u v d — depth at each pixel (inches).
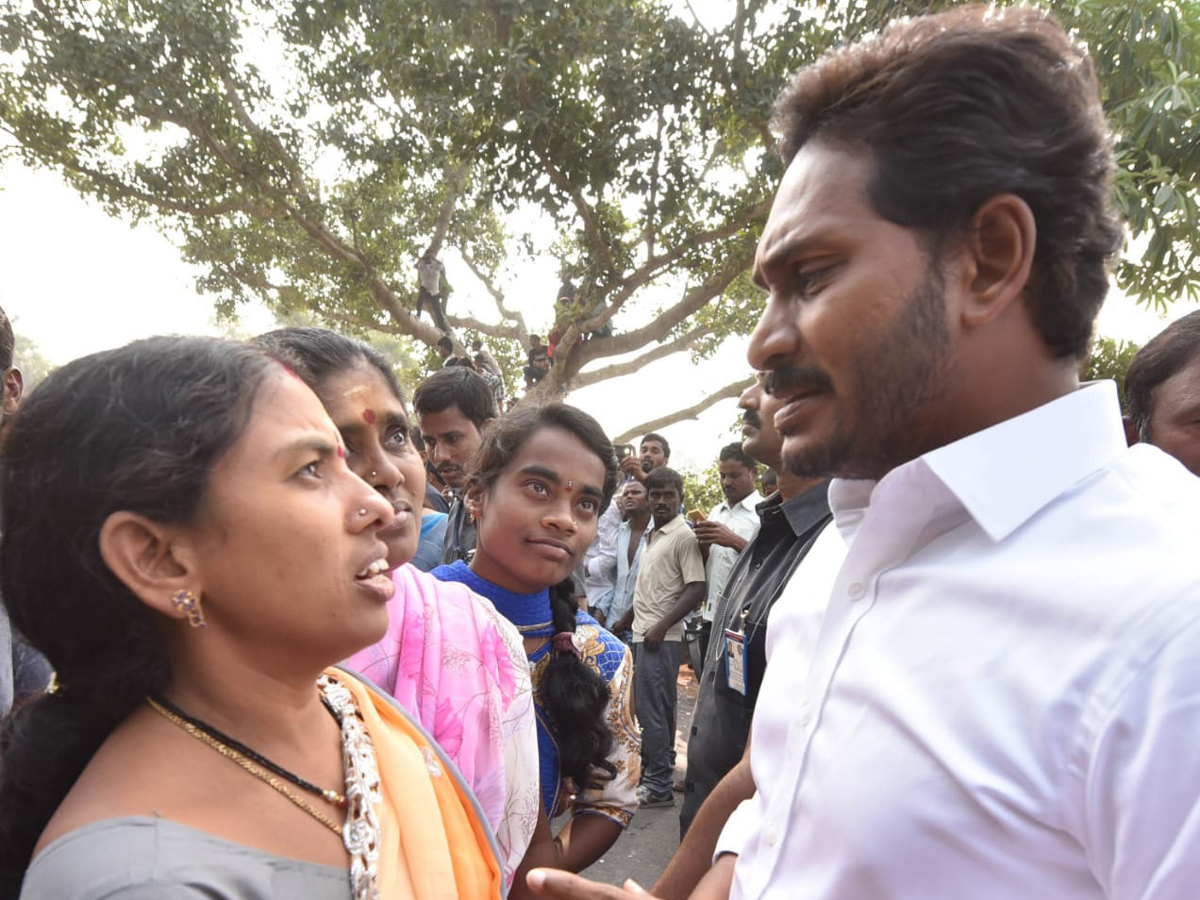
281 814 30.9
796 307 34.9
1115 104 243.6
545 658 69.5
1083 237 32.8
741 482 204.2
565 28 351.6
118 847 26.0
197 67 424.2
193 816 28.5
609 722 70.2
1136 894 26.6
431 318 546.0
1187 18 245.0
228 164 449.1
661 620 185.2
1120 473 32.8
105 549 28.4
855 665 34.6
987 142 31.1
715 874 43.5
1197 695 26.0
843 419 34.4
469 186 589.0
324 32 415.8
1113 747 27.3
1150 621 27.5
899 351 32.6
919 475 33.9
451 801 40.5
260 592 30.1
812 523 77.3
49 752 31.1
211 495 29.0
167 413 28.9
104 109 434.0
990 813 29.1
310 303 578.9
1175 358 58.2
